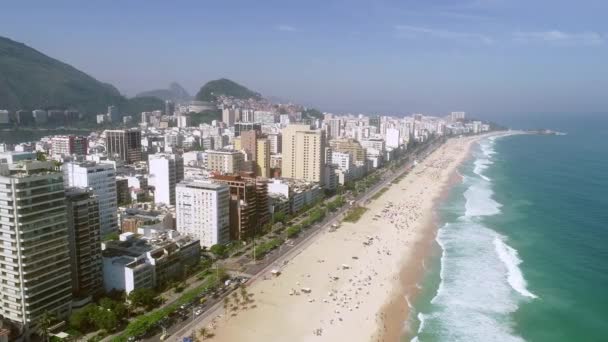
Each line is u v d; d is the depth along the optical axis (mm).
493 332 184000
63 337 164750
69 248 185750
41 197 163500
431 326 187875
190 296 199500
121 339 162875
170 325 179875
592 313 199625
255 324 184375
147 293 191250
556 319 194500
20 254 159875
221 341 170625
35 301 165250
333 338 177000
